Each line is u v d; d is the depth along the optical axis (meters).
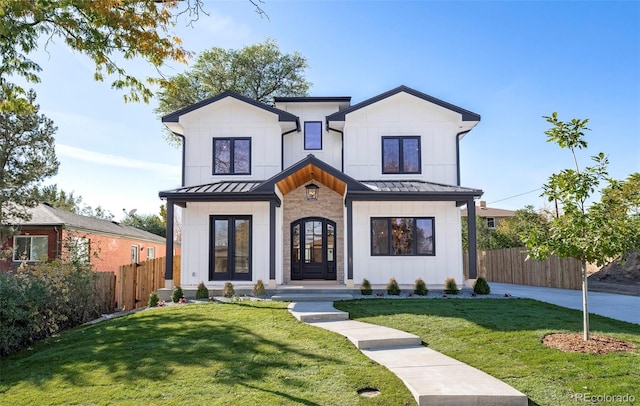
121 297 14.07
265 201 14.26
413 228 14.54
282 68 26.34
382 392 5.21
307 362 6.34
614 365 5.76
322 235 15.82
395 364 6.24
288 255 15.63
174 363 6.45
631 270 17.25
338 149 16.62
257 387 5.42
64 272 11.07
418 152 15.56
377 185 14.51
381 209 14.62
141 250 28.05
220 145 15.66
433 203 14.59
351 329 8.26
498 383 5.32
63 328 10.85
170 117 15.46
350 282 13.29
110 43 9.46
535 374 5.61
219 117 15.72
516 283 21.05
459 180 15.36
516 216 27.98
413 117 15.65
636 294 14.24
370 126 15.67
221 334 8.02
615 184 6.71
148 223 36.72
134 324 9.35
